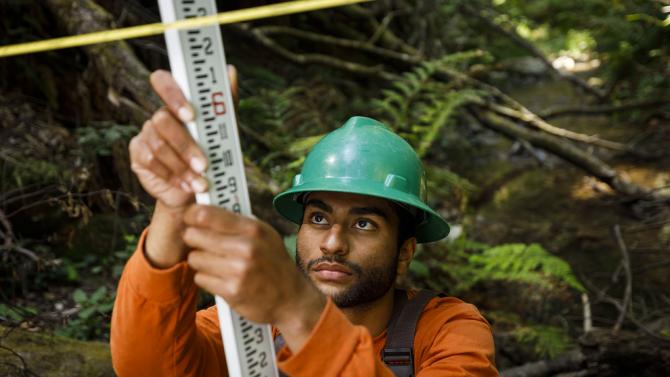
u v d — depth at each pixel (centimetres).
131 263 111
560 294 429
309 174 162
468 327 151
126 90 385
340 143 162
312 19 680
